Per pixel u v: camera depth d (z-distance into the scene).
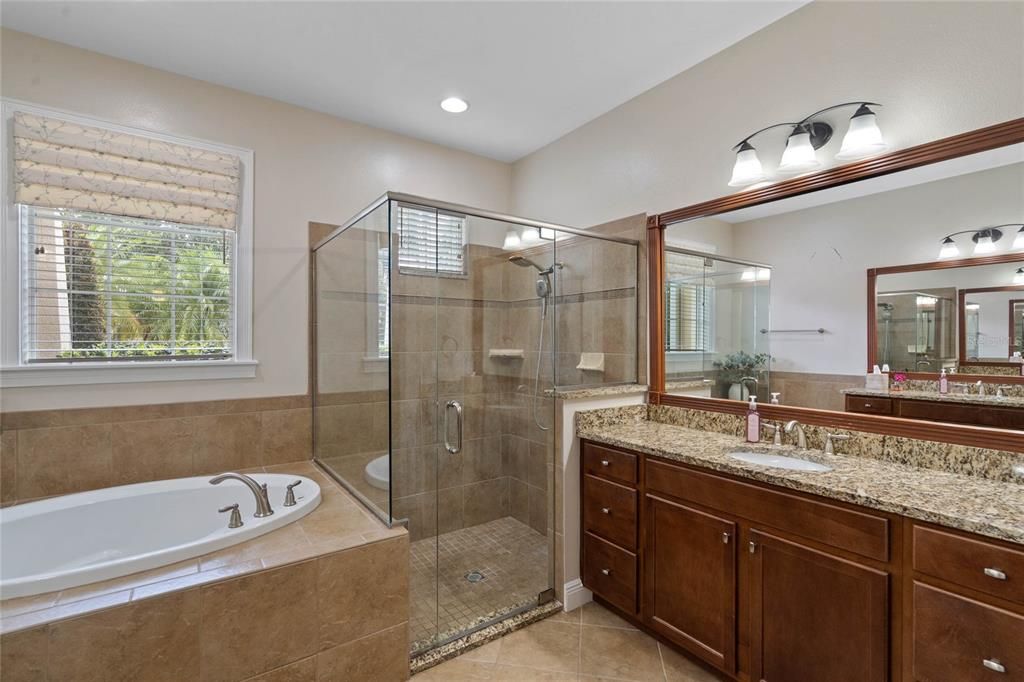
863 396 1.89
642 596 2.11
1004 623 1.15
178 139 2.48
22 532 1.94
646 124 2.69
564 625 2.26
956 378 1.65
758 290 2.21
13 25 2.07
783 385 2.13
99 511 2.14
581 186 3.12
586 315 2.72
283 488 2.46
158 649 1.44
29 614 1.33
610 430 2.45
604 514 2.29
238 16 2.01
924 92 1.68
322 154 2.91
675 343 2.58
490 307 2.62
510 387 2.72
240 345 2.67
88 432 2.29
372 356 2.26
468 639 2.10
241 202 2.66
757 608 1.68
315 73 2.48
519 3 1.94
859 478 1.58
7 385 2.12
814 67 1.97
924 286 1.72
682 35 2.19
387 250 2.18
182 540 2.31
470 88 2.63
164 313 2.49
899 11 1.74
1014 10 1.50
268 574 1.61
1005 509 1.27
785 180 2.07
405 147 3.23
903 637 1.34
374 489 2.17
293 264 2.83
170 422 2.48
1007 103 1.51
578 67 2.44
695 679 1.88
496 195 3.68
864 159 1.83
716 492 1.81
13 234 2.13
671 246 2.58
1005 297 1.55
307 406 2.89
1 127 2.09
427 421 2.38
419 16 2.02
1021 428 1.52
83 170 2.23
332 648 1.73
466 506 2.60
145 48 2.25
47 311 2.22
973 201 1.60
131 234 2.40
